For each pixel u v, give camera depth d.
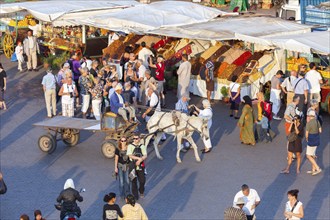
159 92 30.69
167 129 24.84
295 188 22.88
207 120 25.16
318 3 38.28
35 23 39.88
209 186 23.11
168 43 35.47
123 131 25.05
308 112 24.25
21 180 23.81
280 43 29.58
